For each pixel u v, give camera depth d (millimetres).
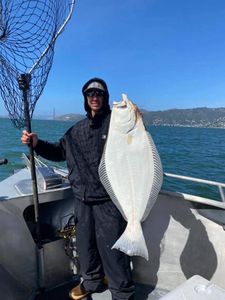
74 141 3004
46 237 3334
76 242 3115
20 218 2994
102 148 2863
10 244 2934
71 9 2797
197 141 37250
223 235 2836
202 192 9812
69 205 3562
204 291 1966
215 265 2887
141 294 3152
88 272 3107
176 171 15039
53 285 3268
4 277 2855
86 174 2914
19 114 2832
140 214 2516
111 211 2867
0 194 3064
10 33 2617
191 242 3020
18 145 22656
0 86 2762
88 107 2979
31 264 3066
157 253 3209
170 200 3094
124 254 2920
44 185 3213
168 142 33312
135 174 2529
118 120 2555
